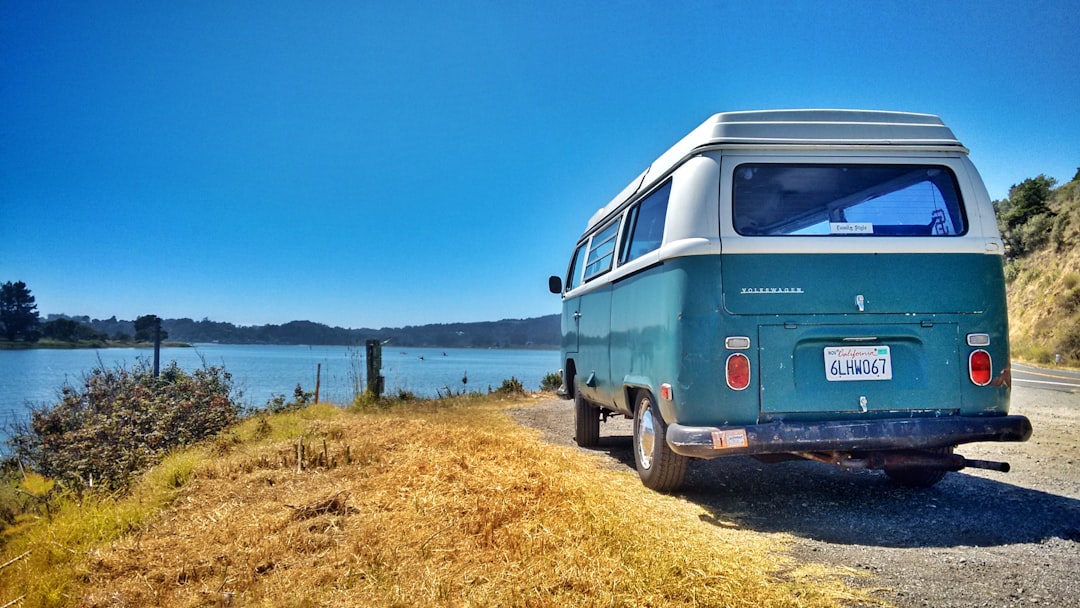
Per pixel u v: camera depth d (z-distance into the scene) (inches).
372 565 126.6
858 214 173.6
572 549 131.4
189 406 315.9
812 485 210.1
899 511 177.8
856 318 167.3
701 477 221.3
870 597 116.2
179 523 165.0
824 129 177.5
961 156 179.0
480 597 111.4
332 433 290.0
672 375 172.9
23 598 121.1
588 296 286.4
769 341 166.4
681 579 120.3
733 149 175.3
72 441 263.0
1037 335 1184.8
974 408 168.2
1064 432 314.8
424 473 197.0
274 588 118.9
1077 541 148.3
